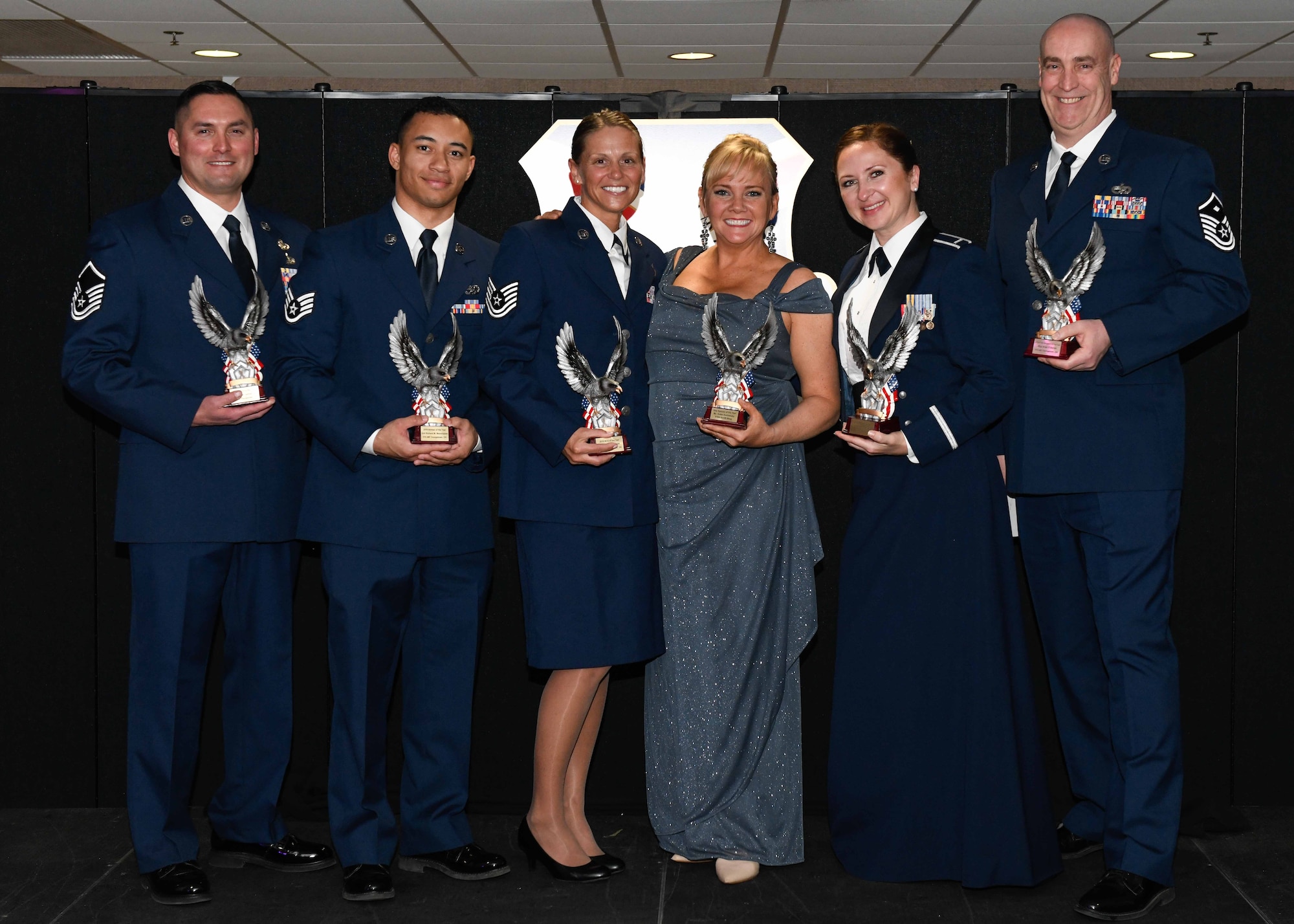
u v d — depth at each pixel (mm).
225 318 2941
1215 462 3479
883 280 2961
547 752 3045
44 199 3492
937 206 3463
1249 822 3396
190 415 2846
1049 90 2834
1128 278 2809
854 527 3090
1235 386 3461
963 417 2855
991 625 2936
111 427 3537
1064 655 3139
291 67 9703
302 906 2893
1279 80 10078
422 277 2932
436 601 3047
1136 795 2852
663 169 3465
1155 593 2846
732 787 3047
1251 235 3428
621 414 2904
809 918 2812
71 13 7891
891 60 9242
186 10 7773
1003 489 3016
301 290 2922
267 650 3117
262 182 3502
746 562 3000
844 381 3096
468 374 2982
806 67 9555
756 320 2906
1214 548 3492
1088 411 2848
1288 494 3484
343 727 2957
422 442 2789
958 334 2877
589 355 2875
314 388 2852
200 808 3600
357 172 3494
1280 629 3502
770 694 3051
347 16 7902
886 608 3014
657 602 3004
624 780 3545
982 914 2832
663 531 3023
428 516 2924
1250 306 3441
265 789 3143
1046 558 3109
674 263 3027
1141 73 9852
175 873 2934
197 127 2914
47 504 3549
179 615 2965
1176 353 3039
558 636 2906
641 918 2812
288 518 3055
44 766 3588
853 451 3477
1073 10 7664
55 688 3576
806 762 3545
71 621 3566
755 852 3033
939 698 2967
